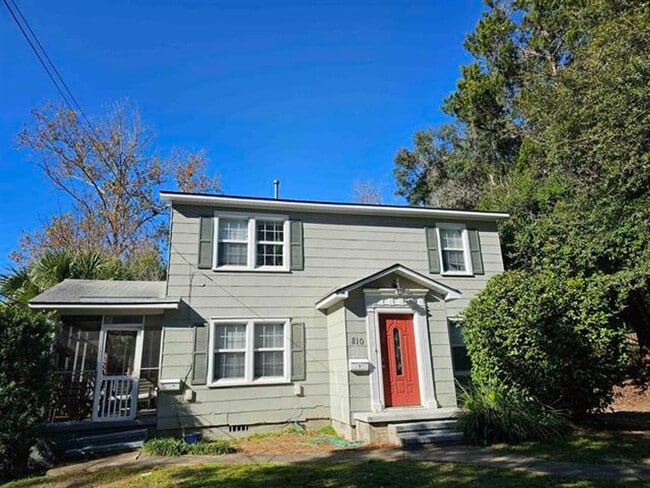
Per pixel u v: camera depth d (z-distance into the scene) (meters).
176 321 10.12
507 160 24.23
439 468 5.72
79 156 22.55
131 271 16.42
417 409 9.19
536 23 21.56
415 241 12.80
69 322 10.70
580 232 12.95
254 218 11.50
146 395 12.55
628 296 11.68
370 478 5.34
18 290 12.09
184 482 5.56
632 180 9.86
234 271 10.88
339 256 11.93
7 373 7.27
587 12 13.61
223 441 8.87
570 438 7.32
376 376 9.43
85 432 8.98
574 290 8.55
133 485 5.59
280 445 8.42
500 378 8.62
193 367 9.88
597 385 8.19
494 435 7.49
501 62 23.41
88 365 11.53
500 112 23.72
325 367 10.76
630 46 9.89
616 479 4.88
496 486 4.77
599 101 10.20
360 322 9.79
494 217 13.62
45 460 7.73
